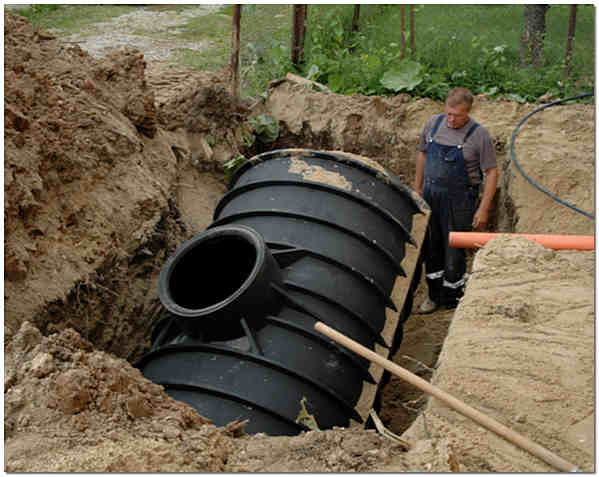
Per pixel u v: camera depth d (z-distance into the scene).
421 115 7.21
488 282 3.69
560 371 2.93
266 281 4.03
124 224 4.93
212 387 3.78
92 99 5.53
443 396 2.71
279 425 3.69
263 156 5.21
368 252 4.55
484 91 7.77
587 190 5.75
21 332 2.99
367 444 2.62
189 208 6.12
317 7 10.17
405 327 5.81
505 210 6.19
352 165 4.89
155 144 6.08
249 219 4.74
